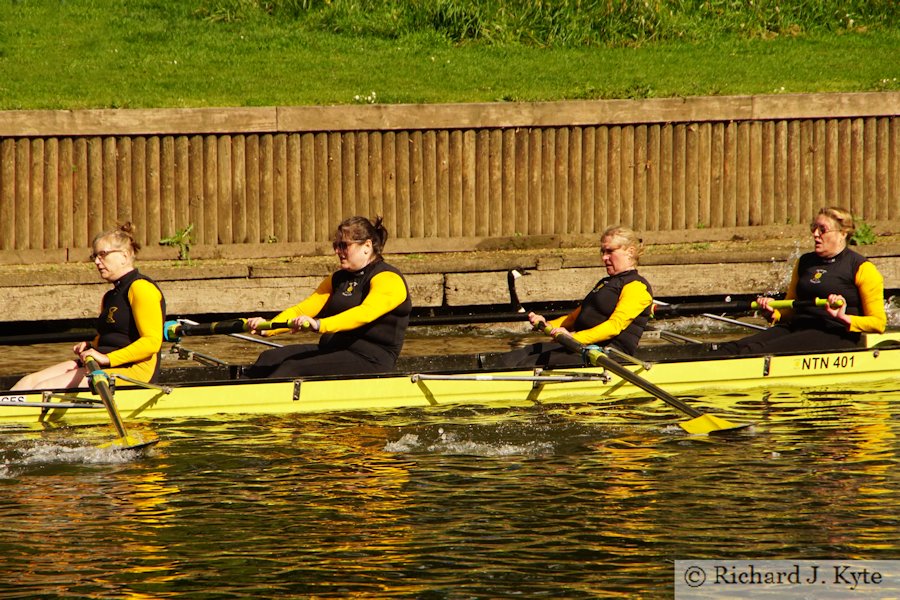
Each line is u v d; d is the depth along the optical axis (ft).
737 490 78.69
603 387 108.99
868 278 113.39
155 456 87.45
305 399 101.55
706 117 169.27
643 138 169.37
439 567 66.18
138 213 159.53
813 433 93.76
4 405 94.17
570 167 169.07
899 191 175.11
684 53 202.80
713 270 156.87
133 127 156.66
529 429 96.07
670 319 157.28
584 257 154.40
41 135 154.71
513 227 168.86
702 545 69.05
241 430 95.25
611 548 68.74
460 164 166.30
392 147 164.45
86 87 177.37
